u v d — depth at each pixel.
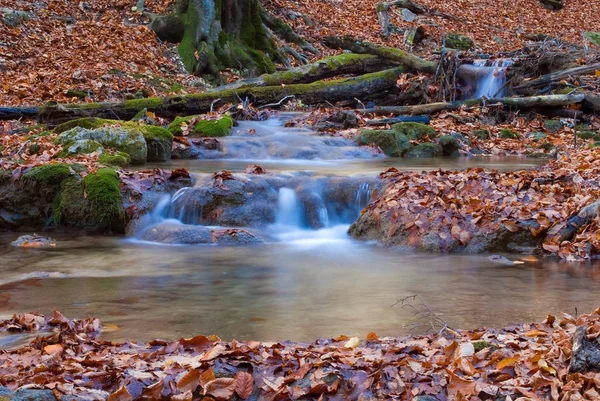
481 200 8.88
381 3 26.98
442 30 26.81
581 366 4.14
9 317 5.67
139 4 21.36
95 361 4.38
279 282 6.91
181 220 9.56
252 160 13.12
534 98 16.67
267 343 4.88
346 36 22.42
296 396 4.06
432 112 16.81
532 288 6.66
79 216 9.44
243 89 16.81
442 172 10.27
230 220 9.49
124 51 19.02
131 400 3.94
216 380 4.11
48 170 9.69
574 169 10.73
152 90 17.47
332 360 4.37
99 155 11.35
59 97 15.84
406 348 4.63
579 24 30.73
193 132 14.09
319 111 16.17
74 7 20.81
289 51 22.19
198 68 19.48
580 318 5.14
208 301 6.21
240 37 21.03
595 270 7.39
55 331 5.30
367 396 4.06
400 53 18.97
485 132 15.52
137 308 5.99
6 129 13.22
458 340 4.89
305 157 13.34
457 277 7.10
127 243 8.88
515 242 8.21
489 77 18.20
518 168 11.83
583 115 16.83
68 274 7.23
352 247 8.65
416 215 8.70
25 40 18.11
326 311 5.89
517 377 4.23
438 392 4.09
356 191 9.82
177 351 4.73
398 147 14.19
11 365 4.38
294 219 9.70
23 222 9.65
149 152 12.60
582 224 8.26
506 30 28.48
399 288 6.66
